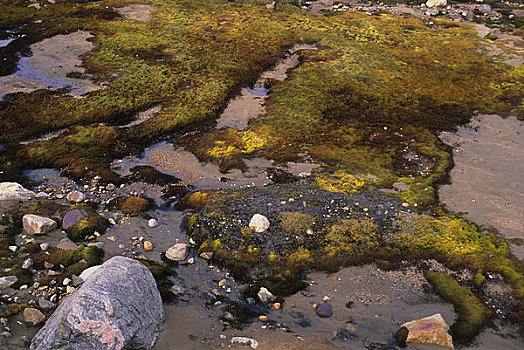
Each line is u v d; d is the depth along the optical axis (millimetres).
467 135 19703
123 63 25281
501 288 11211
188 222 13484
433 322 9555
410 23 35469
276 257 12000
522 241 12992
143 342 8555
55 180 15641
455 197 15203
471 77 25688
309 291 10984
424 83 24656
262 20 33938
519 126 20562
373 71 25922
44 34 28969
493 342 9570
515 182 16172
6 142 17734
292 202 14195
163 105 21078
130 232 13039
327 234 12805
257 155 17641
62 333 7672
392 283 11289
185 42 28656
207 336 9156
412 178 16266
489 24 36188
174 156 17469
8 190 13922
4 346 8141
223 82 23516
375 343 9352
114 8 34531
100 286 8438
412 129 19938
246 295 10773
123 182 15680
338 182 15750
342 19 35750
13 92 21406
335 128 19828
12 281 10156
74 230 12586
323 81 24281
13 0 34531
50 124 19016
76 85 22578
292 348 8977
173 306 10008
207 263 11930
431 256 12250
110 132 18516
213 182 15891
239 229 12906
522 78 25641
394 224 13414
